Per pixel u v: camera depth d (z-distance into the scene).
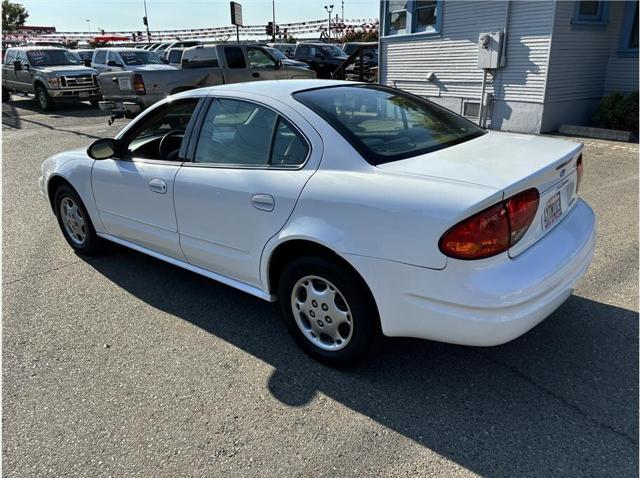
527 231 2.38
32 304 3.72
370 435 2.37
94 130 12.24
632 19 9.91
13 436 2.43
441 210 2.22
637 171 6.94
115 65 16.33
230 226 3.08
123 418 2.53
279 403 2.61
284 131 2.88
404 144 2.79
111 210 4.02
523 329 2.31
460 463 2.19
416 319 2.40
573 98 10.14
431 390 2.67
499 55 9.64
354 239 2.47
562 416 2.44
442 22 11.17
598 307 3.41
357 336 2.68
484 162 2.54
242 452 2.29
